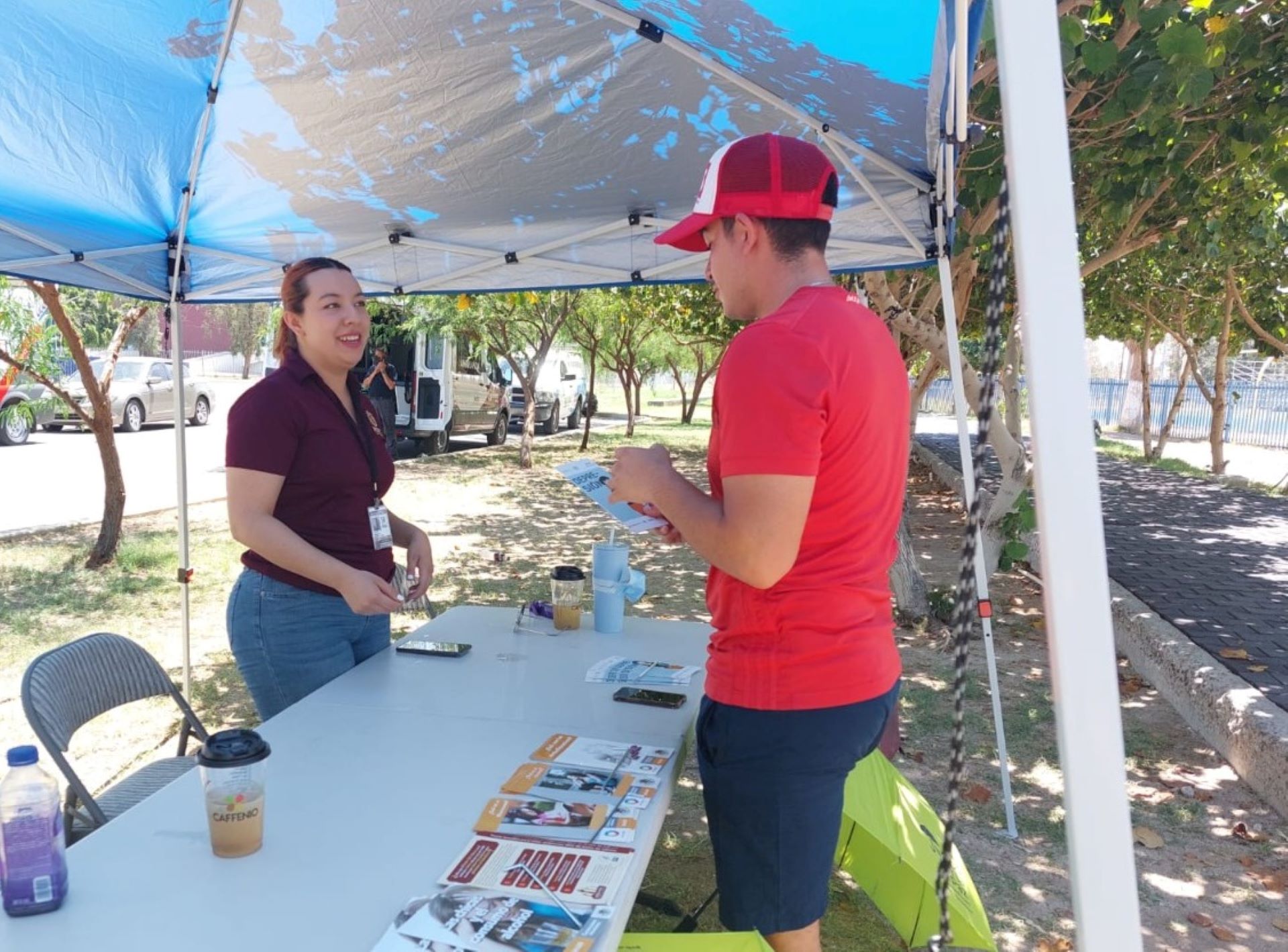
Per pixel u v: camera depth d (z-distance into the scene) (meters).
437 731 2.36
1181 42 3.42
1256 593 7.55
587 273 4.89
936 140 2.91
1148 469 17.55
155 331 37.16
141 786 2.98
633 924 3.26
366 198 4.23
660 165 3.86
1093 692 1.17
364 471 2.92
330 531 2.87
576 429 26.52
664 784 2.07
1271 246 7.97
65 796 2.84
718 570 1.92
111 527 8.08
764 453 1.66
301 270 2.85
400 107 3.46
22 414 8.46
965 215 4.82
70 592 7.23
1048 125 1.17
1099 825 1.18
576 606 3.32
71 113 3.41
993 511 6.34
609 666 2.88
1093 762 1.17
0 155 3.57
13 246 4.11
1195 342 17.97
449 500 12.48
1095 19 4.25
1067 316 1.17
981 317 9.84
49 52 3.07
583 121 3.52
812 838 1.85
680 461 17.91
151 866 1.69
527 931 1.50
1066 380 1.17
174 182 4.09
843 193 3.86
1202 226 7.21
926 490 14.68
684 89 3.28
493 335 15.73
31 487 12.34
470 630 3.29
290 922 1.53
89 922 1.51
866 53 2.76
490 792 2.00
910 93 2.96
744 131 3.56
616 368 22.81
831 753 1.80
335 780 2.05
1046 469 1.17
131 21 2.94
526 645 3.12
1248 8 4.70
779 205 1.82
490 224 4.53
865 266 4.34
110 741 4.72
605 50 3.10
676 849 3.81
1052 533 1.17
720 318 14.73
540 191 4.12
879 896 2.67
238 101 3.46
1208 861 3.81
